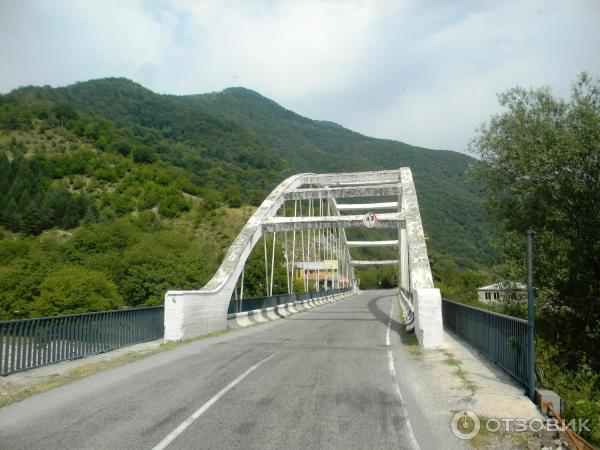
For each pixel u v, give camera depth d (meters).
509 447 5.23
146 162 114.06
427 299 12.59
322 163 155.25
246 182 113.38
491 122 14.95
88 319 11.21
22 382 8.23
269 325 20.48
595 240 12.59
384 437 5.25
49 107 135.12
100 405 6.59
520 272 13.05
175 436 5.21
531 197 13.70
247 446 4.91
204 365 9.81
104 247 58.16
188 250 55.41
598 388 9.44
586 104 12.83
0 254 57.31
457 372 9.03
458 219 100.06
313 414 6.12
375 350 12.12
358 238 110.88
